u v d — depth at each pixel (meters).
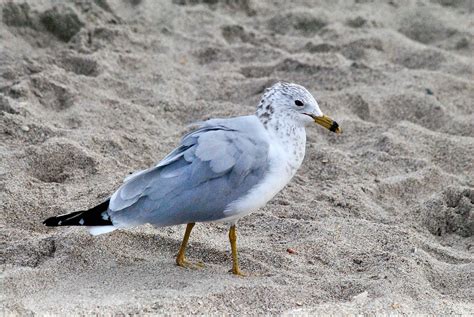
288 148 9.07
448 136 13.35
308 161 12.37
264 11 18.78
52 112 13.20
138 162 11.90
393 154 12.70
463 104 14.70
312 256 9.55
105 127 12.81
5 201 10.27
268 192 8.88
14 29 15.67
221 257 9.46
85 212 8.59
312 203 11.09
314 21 18.02
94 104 13.35
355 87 14.86
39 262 9.04
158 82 14.70
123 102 13.55
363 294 8.44
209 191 8.60
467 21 18.31
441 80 15.28
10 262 8.99
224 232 10.22
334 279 8.89
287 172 9.03
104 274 8.76
